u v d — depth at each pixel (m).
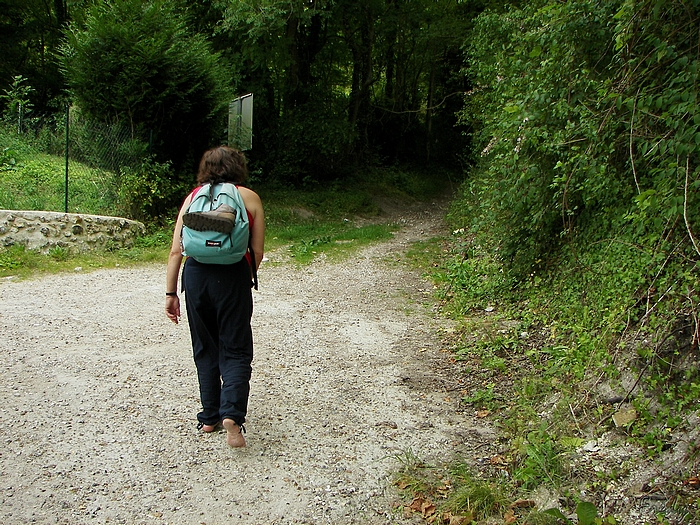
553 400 3.79
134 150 11.23
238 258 3.04
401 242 11.71
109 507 2.67
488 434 3.53
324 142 18.33
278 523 2.62
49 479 2.87
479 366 4.66
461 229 10.02
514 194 5.50
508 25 8.09
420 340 5.45
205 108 12.38
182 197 12.05
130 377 4.22
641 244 4.17
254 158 18.16
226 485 2.89
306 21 16.09
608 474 2.86
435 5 19.56
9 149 11.42
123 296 6.76
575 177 5.00
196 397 3.92
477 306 6.41
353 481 2.97
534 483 2.88
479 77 11.06
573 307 4.93
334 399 4.00
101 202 10.55
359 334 5.61
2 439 3.23
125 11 11.29
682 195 3.22
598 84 4.51
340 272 8.79
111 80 11.26
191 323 3.25
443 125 27.64
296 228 13.38
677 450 2.86
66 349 4.78
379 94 27.00
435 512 2.71
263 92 17.78
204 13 17.42
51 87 20.55
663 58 3.55
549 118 4.99
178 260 3.24
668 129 3.59
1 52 19.89
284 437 3.41
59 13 21.06
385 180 21.83
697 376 3.12
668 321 3.37
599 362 3.79
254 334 5.50
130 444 3.25
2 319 5.55
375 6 19.58
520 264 6.14
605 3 4.43
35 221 8.62
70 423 3.46
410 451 3.23
